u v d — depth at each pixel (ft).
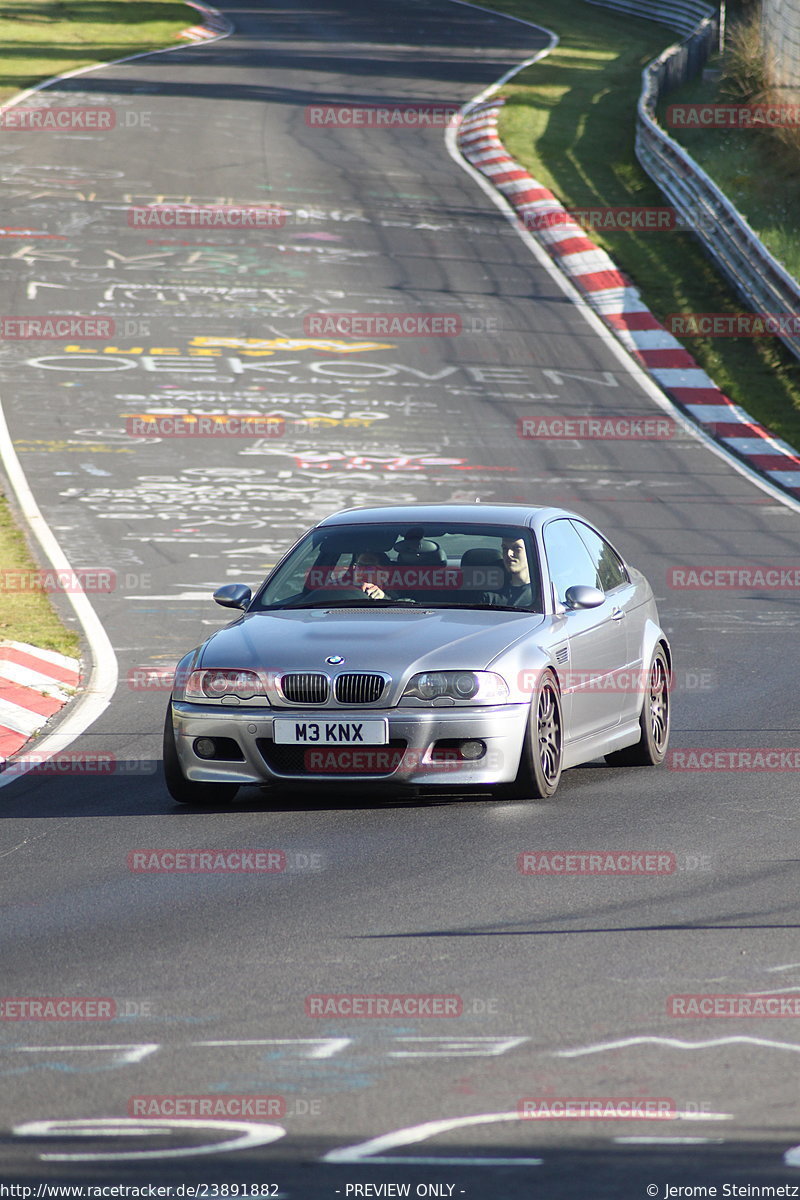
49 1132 43.98
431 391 261.44
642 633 101.09
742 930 62.03
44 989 56.49
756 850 74.64
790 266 318.86
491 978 56.65
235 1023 52.47
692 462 229.66
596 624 94.99
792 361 282.15
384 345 285.43
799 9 440.04
